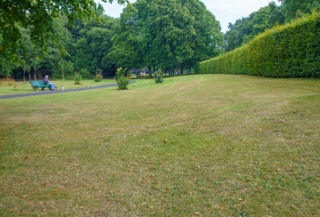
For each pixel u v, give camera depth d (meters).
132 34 43.69
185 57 38.72
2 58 9.99
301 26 12.31
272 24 37.16
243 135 4.48
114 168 3.64
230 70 25.31
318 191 2.68
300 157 3.43
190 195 2.82
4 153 4.45
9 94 17.86
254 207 2.52
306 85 9.55
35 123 6.88
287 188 2.79
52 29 7.46
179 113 6.91
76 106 9.88
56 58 51.62
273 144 3.94
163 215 2.49
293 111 5.47
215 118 5.84
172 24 37.28
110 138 5.10
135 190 3.00
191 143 4.40
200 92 11.05
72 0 6.31
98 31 55.06
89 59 57.91
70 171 3.61
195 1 40.84
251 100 7.42
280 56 14.37
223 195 2.78
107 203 2.73
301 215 2.34
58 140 5.17
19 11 6.68
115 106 9.24
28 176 3.48
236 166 3.41
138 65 46.97
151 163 3.74
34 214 2.56
